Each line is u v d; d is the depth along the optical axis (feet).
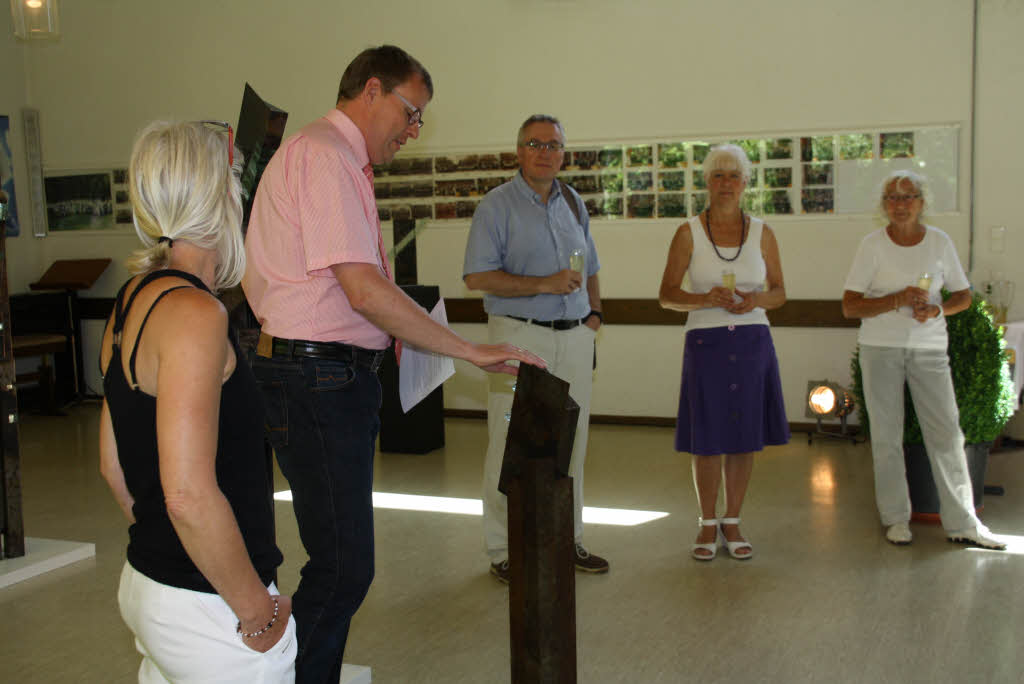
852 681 8.64
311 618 6.66
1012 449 19.21
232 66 25.21
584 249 11.62
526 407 5.59
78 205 27.04
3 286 11.99
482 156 23.32
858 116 20.70
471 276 11.16
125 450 4.40
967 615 10.15
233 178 4.75
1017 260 19.92
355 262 6.35
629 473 17.65
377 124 7.14
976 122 19.95
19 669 9.27
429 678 8.92
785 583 11.35
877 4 20.36
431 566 12.31
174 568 4.38
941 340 12.46
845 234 20.99
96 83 26.48
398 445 19.67
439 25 23.36
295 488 6.88
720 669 8.98
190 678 4.49
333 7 24.13
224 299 7.35
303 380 6.68
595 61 22.38
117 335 4.45
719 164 11.84
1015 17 19.53
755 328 11.75
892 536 12.82
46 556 12.35
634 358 22.68
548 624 5.43
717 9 21.42
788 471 17.43
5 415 12.10
